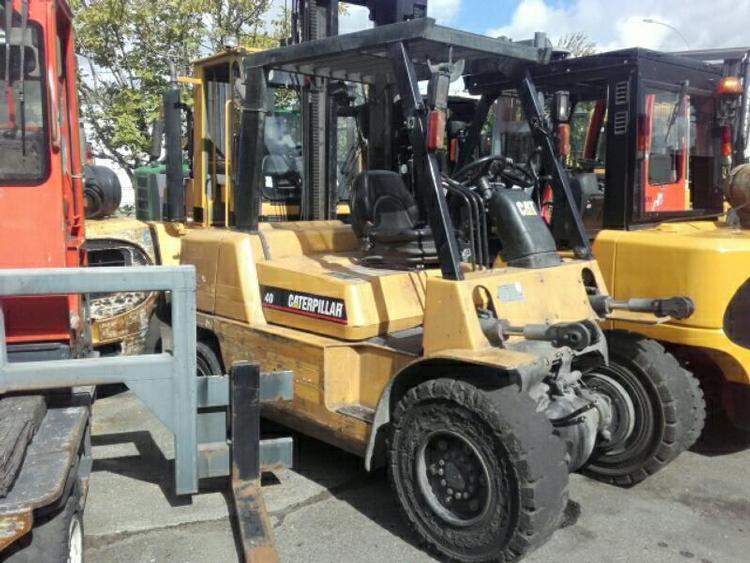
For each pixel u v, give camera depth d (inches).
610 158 195.2
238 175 185.5
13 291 116.3
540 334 127.3
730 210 201.5
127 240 249.0
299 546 141.6
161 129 291.4
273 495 163.2
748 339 169.3
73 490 118.6
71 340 138.9
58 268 122.3
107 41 541.3
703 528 150.8
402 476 140.9
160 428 205.0
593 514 156.6
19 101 128.7
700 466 183.8
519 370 123.3
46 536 106.8
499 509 126.7
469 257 164.2
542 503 123.2
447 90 135.7
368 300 155.8
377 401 153.6
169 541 142.3
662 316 152.3
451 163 255.4
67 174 147.6
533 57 163.8
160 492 163.3
